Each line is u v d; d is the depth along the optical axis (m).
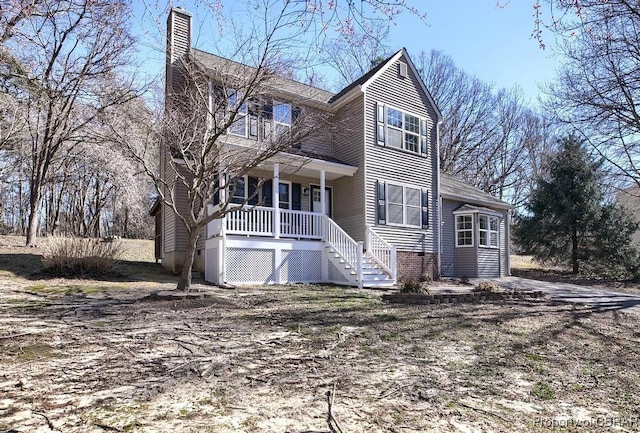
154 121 8.81
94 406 2.99
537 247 18.94
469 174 31.34
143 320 5.86
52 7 5.88
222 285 10.36
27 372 3.67
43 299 7.38
